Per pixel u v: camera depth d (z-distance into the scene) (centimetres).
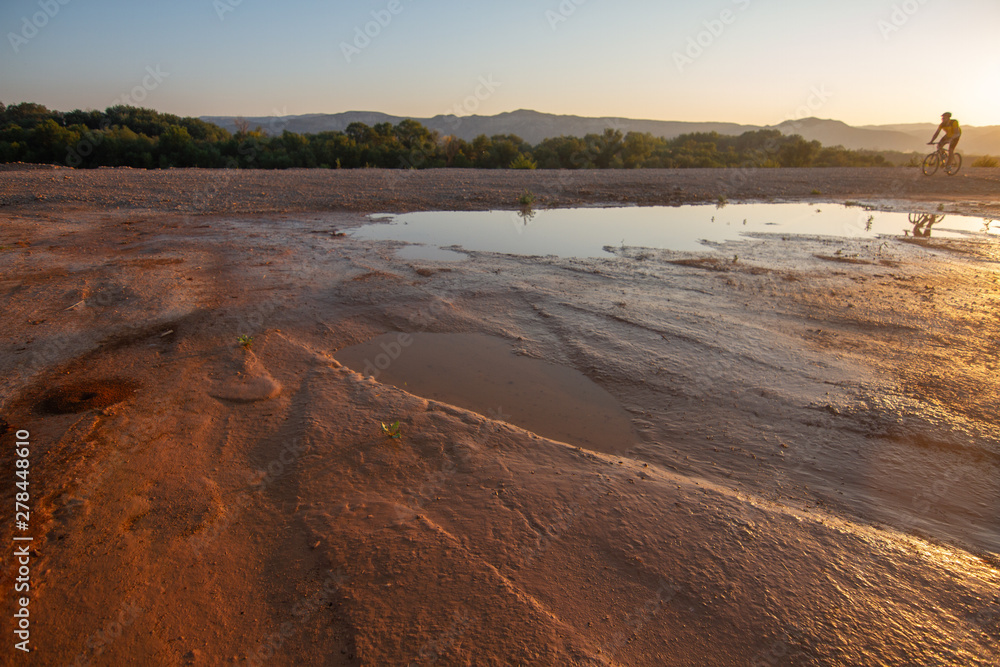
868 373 450
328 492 302
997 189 1697
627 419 397
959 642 213
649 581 242
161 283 671
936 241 1002
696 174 2169
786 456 346
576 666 203
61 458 322
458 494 301
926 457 341
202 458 329
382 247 913
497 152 3538
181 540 264
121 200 1302
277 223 1116
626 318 585
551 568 249
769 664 204
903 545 267
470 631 217
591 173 2164
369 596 233
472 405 416
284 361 471
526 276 750
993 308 607
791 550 260
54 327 523
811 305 626
